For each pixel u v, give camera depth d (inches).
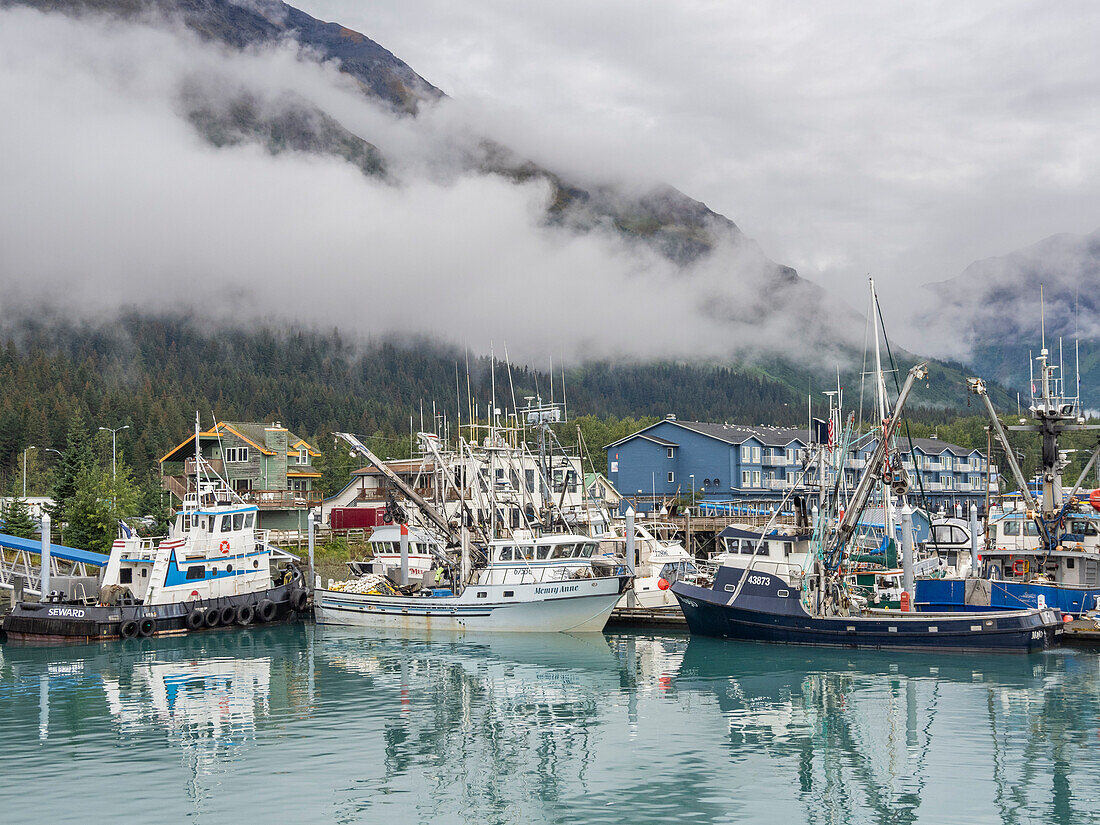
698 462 4554.6
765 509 3919.8
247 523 2284.7
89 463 3764.8
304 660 1828.2
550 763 1190.9
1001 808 1032.2
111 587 2139.5
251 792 1083.9
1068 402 2009.1
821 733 1309.1
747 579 1982.0
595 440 5762.8
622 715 1413.6
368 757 1214.9
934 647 1828.2
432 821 1002.1
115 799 1062.4
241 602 2162.9
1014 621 1777.8
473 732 1328.7
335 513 3314.5
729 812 1025.5
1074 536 1989.4
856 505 1969.7
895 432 1941.4
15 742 1270.9
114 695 1539.1
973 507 2178.9
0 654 1894.7
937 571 2287.2
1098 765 1163.9
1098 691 1519.4
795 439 4709.6
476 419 2628.0
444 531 2304.4
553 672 1713.8
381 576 2348.7
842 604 1995.6
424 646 1964.8
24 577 2289.6
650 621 2203.5
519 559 2133.4
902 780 1118.4
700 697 1515.7
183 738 1294.3
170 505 3117.6
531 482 2755.9
